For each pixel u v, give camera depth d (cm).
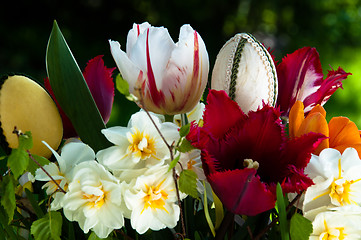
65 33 380
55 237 63
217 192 61
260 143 63
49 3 376
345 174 62
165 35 64
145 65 64
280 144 62
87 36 387
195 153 65
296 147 62
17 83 66
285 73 70
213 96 63
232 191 60
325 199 63
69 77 65
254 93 68
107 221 63
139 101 65
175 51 64
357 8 431
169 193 64
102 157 64
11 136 66
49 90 70
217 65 69
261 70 68
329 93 71
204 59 66
